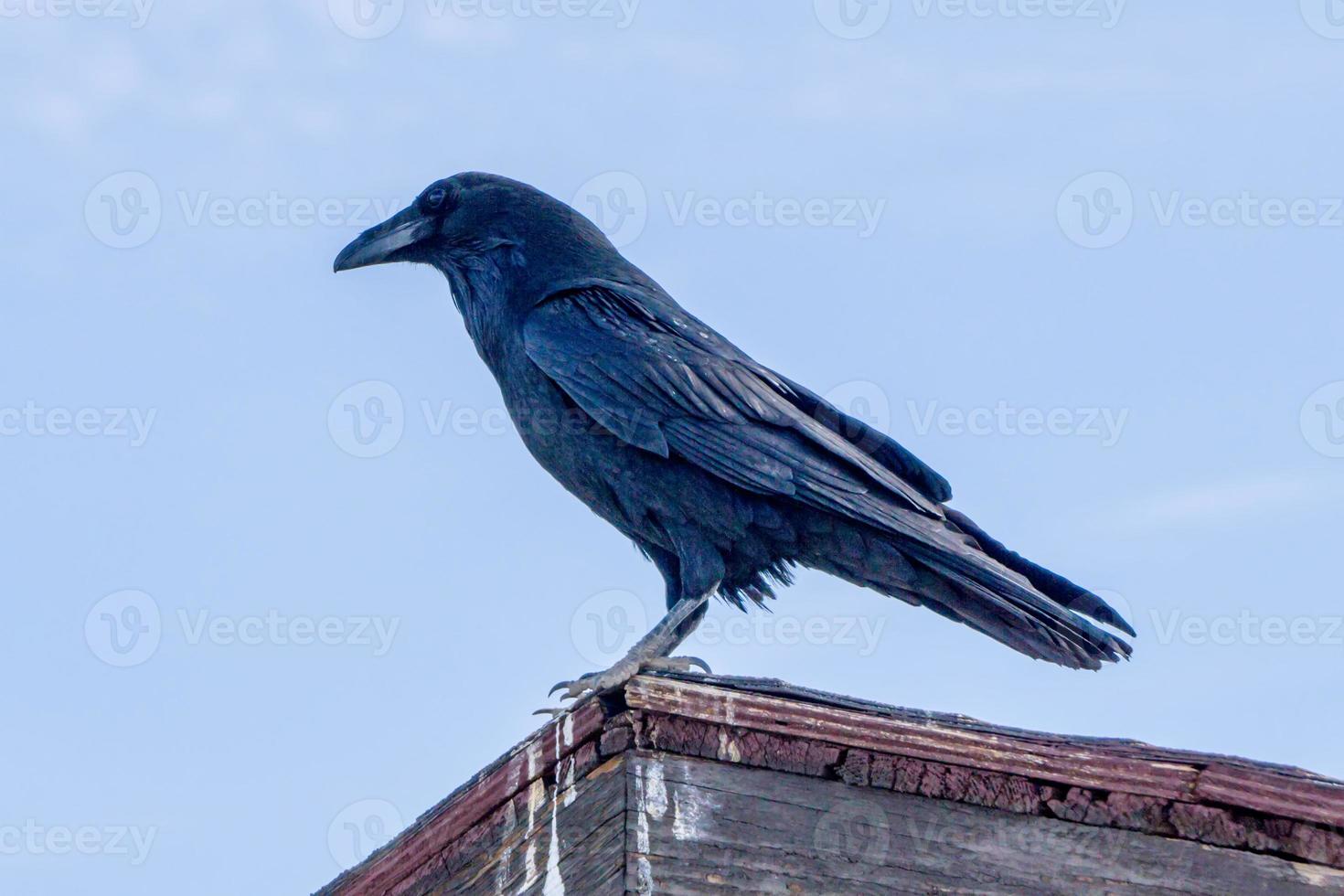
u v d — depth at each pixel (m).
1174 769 10.02
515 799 10.45
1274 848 9.91
